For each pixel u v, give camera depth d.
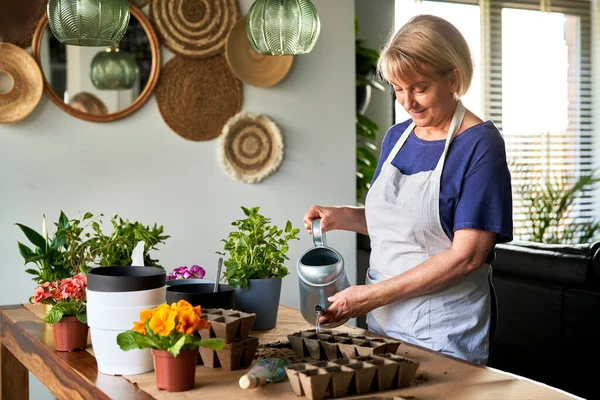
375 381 1.48
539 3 6.19
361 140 5.54
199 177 3.88
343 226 2.27
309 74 4.13
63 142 3.57
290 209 4.12
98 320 1.65
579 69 6.41
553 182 6.28
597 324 2.78
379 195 2.07
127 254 2.38
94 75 3.59
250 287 2.10
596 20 6.43
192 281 2.12
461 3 5.90
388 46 1.93
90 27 2.30
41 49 3.46
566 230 5.94
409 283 1.85
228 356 1.64
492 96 6.00
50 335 2.11
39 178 3.54
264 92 4.02
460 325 1.95
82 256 2.32
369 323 2.15
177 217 3.84
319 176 4.18
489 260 1.98
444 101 1.94
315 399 1.41
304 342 1.71
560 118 6.31
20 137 3.49
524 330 3.08
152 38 3.70
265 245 2.32
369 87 5.15
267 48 2.64
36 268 3.54
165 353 1.49
